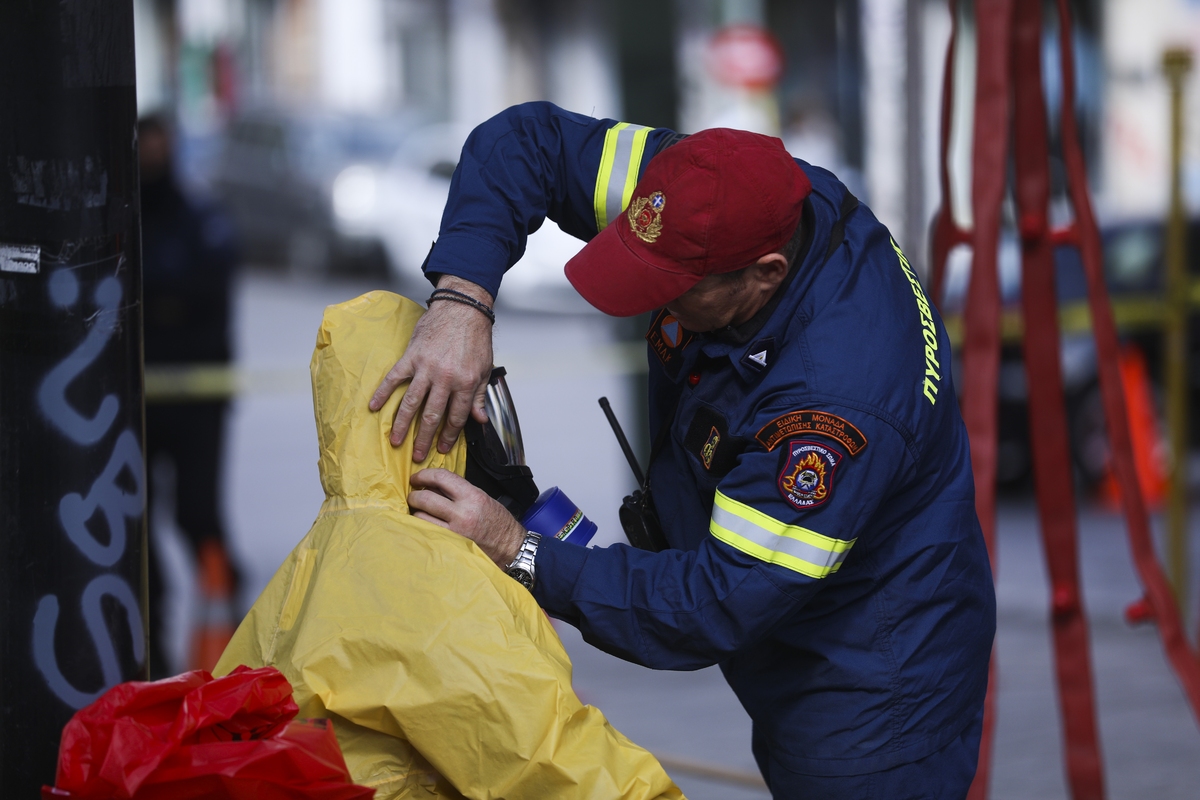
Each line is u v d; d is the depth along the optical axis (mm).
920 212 11836
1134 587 17266
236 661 5668
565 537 6059
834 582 5945
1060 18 8172
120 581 5465
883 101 14227
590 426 27312
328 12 68000
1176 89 14336
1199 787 10680
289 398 30797
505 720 5152
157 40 69750
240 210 48750
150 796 4492
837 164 46125
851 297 5695
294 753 4555
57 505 5352
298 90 69688
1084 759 8586
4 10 5164
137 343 5496
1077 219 8312
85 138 5273
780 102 51938
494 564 5547
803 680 6086
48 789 4504
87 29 5242
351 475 5645
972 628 6172
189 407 14680
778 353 5668
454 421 5758
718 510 5586
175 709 4770
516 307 39688
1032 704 12969
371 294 5980
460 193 6145
